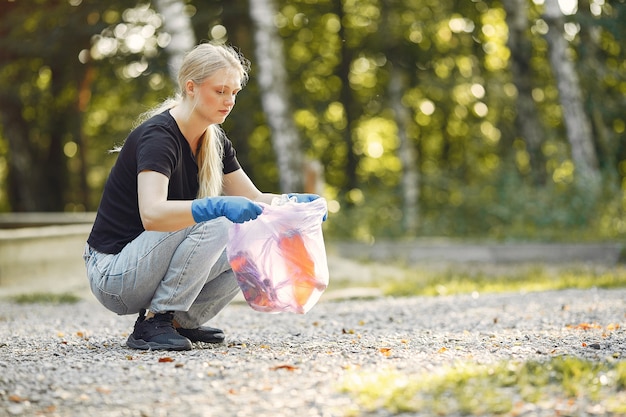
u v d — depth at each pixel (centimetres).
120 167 512
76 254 1208
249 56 2075
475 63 2389
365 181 2578
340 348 524
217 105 502
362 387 395
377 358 480
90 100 2303
